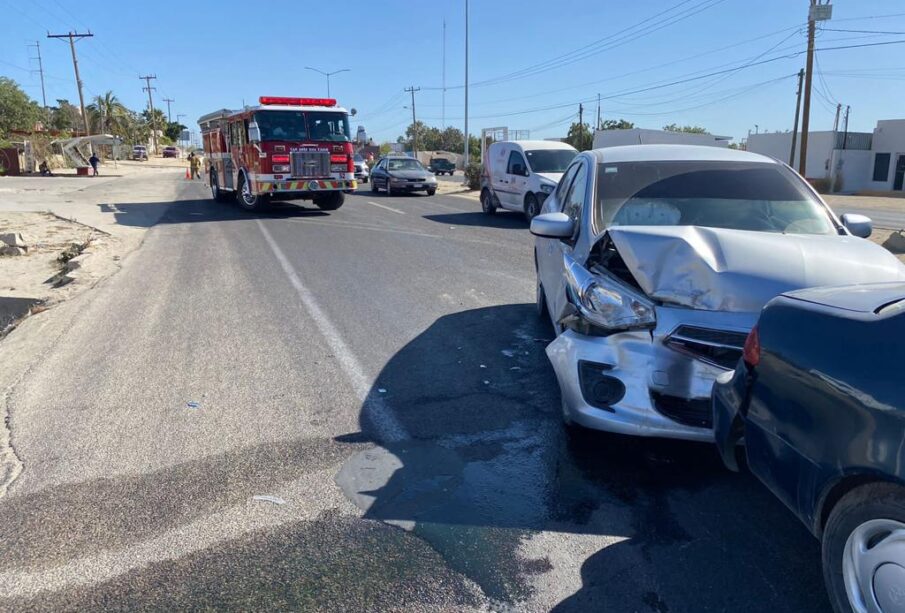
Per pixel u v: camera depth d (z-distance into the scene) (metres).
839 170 45.38
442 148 120.00
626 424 3.62
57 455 4.12
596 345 3.80
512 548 3.14
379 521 3.36
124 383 5.35
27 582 2.94
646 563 3.02
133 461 4.03
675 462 3.94
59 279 9.55
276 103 17.47
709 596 2.80
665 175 4.98
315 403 4.88
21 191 28.47
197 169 37.75
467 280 9.22
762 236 3.84
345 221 16.77
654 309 3.63
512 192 16.91
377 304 7.84
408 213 19.08
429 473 3.85
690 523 3.33
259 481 3.77
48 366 5.81
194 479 3.80
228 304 7.89
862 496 2.31
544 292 6.35
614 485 3.70
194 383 5.32
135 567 3.02
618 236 3.89
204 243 12.88
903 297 2.52
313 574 2.96
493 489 3.66
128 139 96.81
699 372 3.51
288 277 9.47
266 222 16.47
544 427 4.44
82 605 2.79
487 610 2.74
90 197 25.08
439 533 3.25
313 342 6.35
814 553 3.08
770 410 2.70
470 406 4.79
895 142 44.81
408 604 2.77
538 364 5.66
